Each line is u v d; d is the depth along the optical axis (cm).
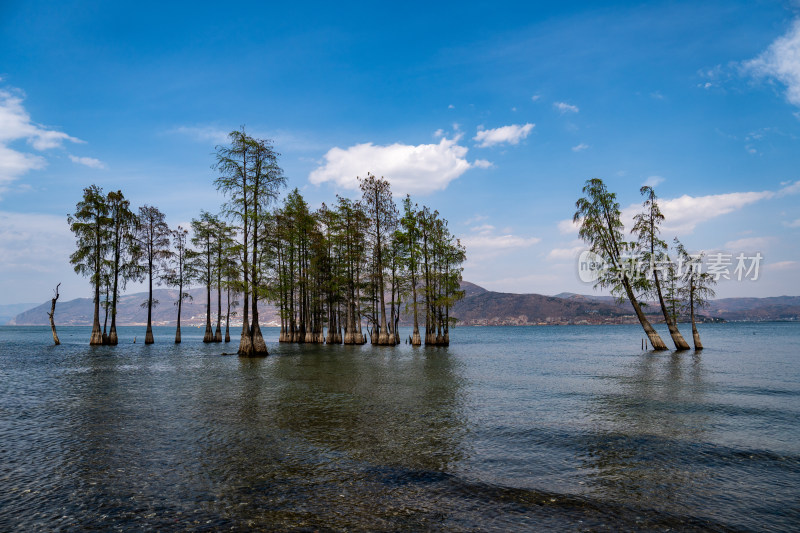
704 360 3084
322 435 1030
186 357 3403
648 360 3145
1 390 1705
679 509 627
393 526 566
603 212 3938
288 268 5369
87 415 1242
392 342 5016
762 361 2980
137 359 3209
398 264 4906
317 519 585
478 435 1035
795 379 2055
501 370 2494
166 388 1769
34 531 546
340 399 1521
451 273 5028
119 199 4684
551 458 865
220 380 2019
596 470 795
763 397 1568
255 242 3547
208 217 5316
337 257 5234
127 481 727
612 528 564
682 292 4109
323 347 4803
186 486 706
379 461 840
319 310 5569
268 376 2178
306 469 793
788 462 841
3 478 738
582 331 15725
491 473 777
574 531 554
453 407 1377
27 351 4109
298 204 5219
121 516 593
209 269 5647
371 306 5262
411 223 4803
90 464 813
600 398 1550
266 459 848
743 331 11038
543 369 2550
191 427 1102
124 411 1301
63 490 686
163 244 5297
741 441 988
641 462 842
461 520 586
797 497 672
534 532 550
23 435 1018
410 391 1700
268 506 629
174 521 577
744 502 653
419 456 873
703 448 934
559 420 1195
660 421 1187
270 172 3503
